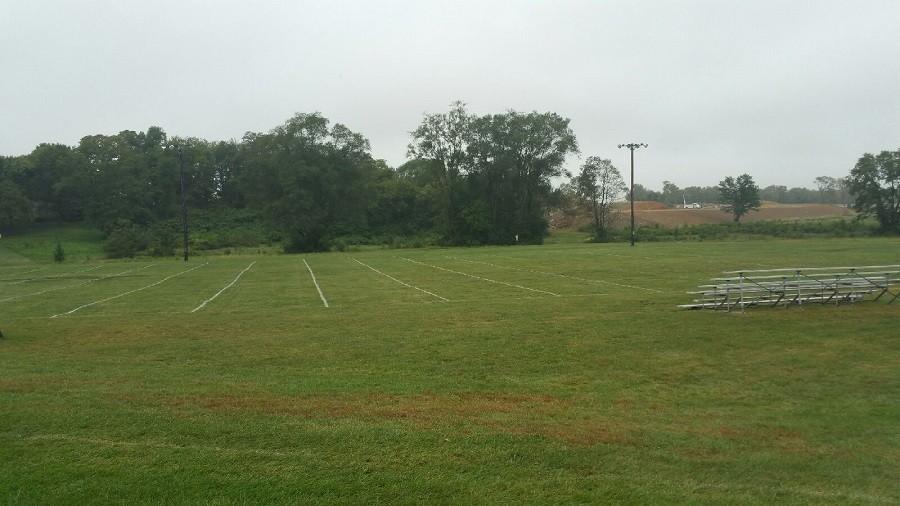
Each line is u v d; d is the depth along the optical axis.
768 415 7.74
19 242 82.06
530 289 23.17
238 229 95.25
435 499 5.19
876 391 8.85
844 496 5.41
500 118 83.62
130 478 5.50
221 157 117.94
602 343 12.09
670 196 182.62
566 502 5.16
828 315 15.06
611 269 31.42
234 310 18.33
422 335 13.20
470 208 79.81
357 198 78.06
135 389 8.63
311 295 22.55
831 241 58.41
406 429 6.82
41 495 5.18
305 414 7.37
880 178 73.75
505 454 6.14
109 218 88.44
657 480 5.65
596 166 88.31
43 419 7.04
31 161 96.38
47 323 15.81
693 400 8.41
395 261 44.31
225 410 7.49
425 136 81.94
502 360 10.77
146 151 113.12
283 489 5.32
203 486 5.36
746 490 5.50
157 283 29.25
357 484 5.43
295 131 74.94
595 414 7.67
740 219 101.75
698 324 14.02
